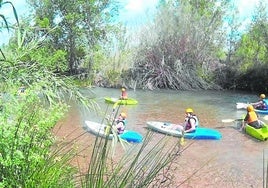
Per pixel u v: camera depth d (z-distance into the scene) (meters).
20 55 4.16
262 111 21.97
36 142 4.10
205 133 14.96
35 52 4.30
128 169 3.89
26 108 4.19
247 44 36.75
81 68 36.84
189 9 37.28
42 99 4.36
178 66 35.00
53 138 4.64
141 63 35.09
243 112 21.81
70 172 4.49
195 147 13.59
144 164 3.84
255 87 35.25
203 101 26.62
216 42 37.06
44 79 4.18
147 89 33.88
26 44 4.29
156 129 15.52
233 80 36.03
